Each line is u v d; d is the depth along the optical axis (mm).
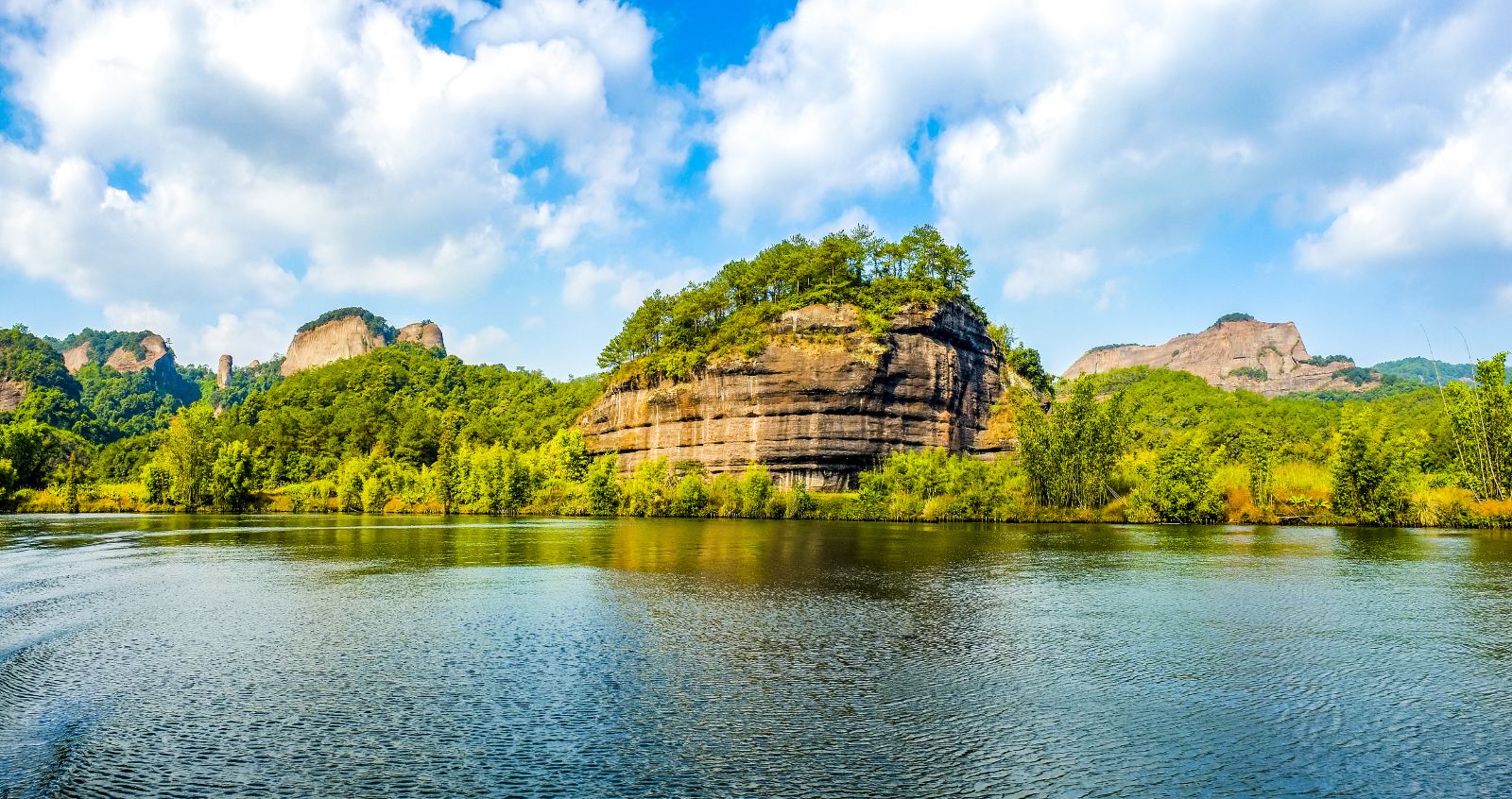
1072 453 108625
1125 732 20703
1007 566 52531
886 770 18219
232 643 29469
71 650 28453
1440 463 119188
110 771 17938
